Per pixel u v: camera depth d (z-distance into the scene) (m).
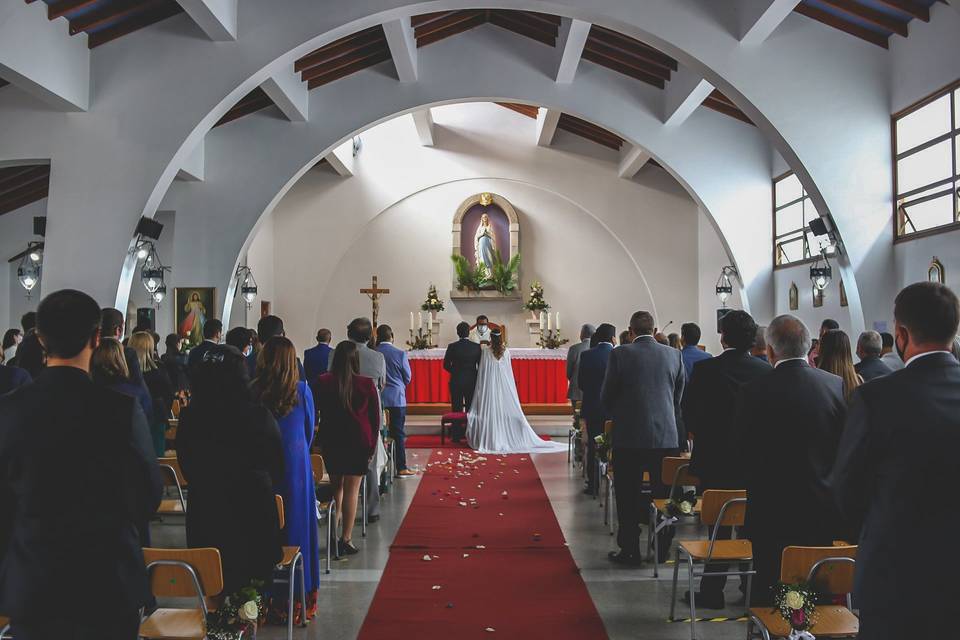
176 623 3.17
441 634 4.13
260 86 10.86
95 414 2.38
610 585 4.97
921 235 8.45
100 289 8.98
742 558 3.95
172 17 9.12
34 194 14.19
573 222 16.33
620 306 16.16
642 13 8.90
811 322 11.42
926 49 8.37
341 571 5.29
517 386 13.95
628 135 12.11
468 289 16.08
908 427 2.12
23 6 7.93
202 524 3.55
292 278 16.28
